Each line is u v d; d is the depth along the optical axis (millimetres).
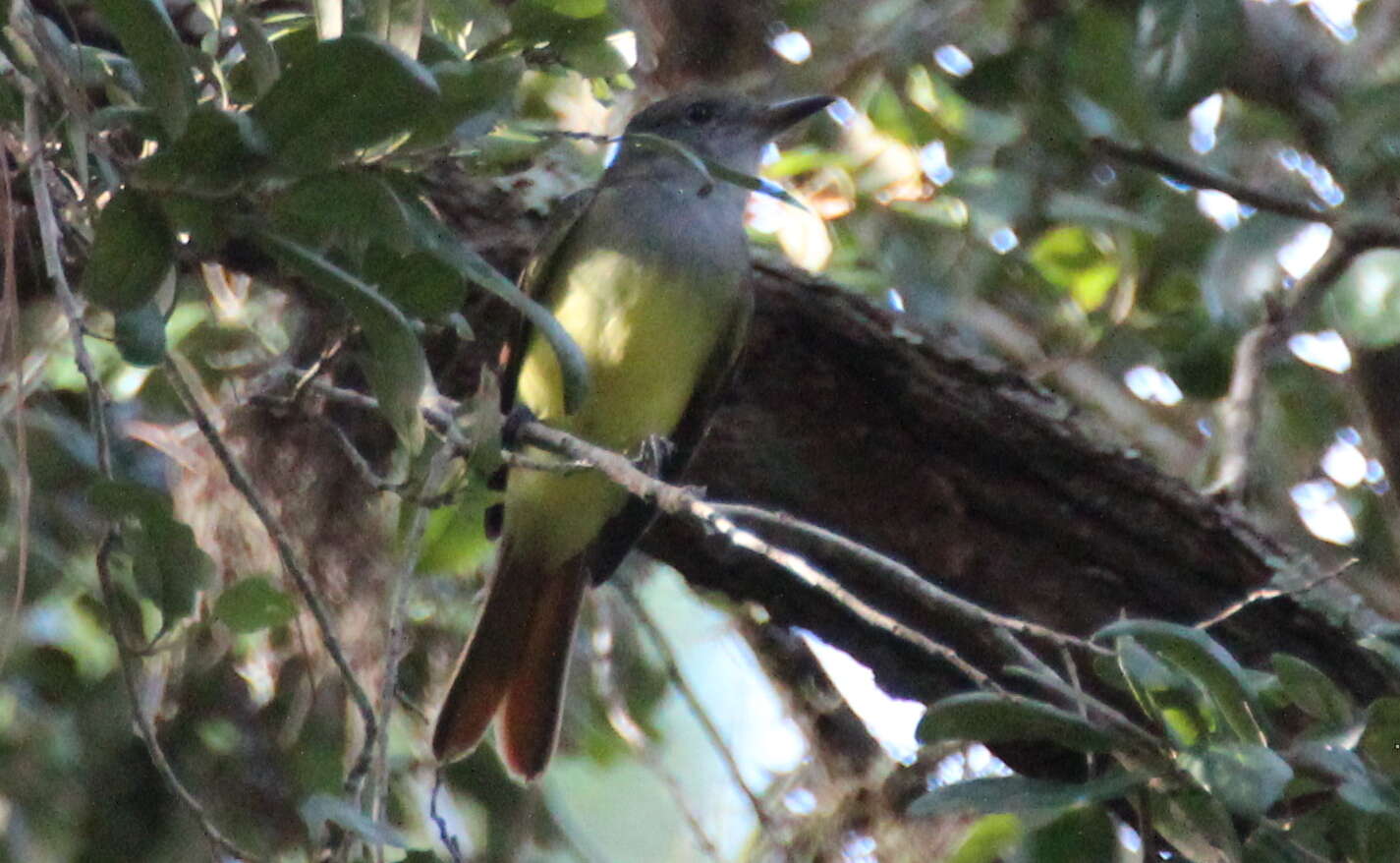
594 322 8359
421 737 8492
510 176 8320
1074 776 7281
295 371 7109
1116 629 5336
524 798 8492
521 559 8680
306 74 4586
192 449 8672
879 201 9539
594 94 8758
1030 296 9945
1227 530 7754
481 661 8398
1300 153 9523
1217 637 7676
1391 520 9789
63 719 8094
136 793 8039
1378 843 5469
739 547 8102
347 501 8367
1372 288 7871
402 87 4617
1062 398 8109
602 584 8656
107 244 4805
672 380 8383
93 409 5289
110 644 8172
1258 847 5430
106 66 5785
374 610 8328
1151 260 9633
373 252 5242
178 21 7156
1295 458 10203
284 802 8133
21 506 5312
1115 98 8383
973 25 9312
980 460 7852
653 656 9570
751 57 10172
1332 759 5414
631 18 8898
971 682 7793
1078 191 9383
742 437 8102
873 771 9242
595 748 9383
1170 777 5445
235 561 8484
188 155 4691
